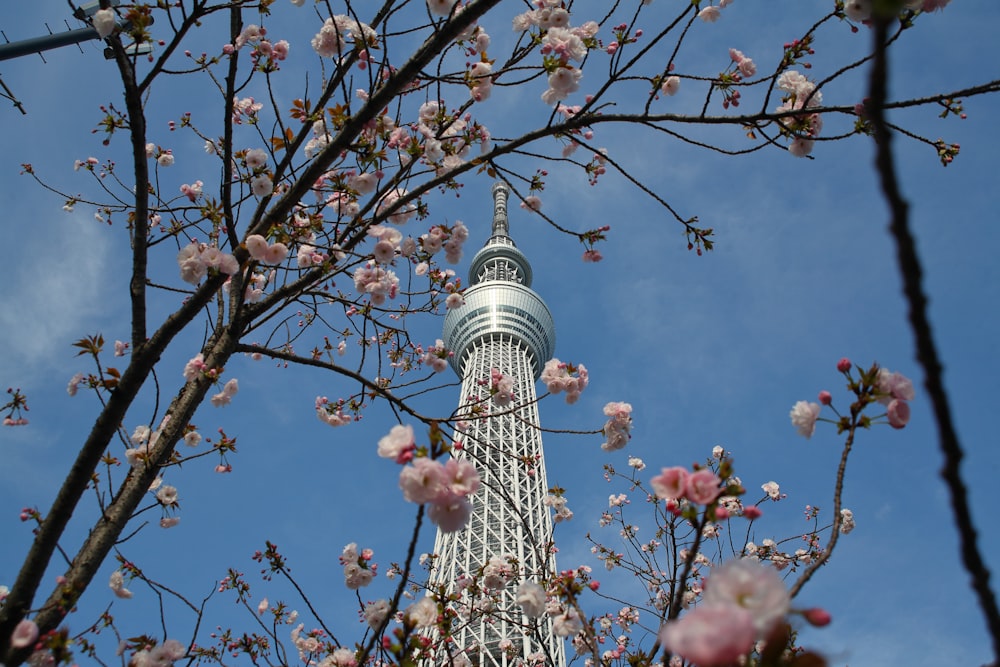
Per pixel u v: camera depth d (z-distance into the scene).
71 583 8.34
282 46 10.34
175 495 11.28
